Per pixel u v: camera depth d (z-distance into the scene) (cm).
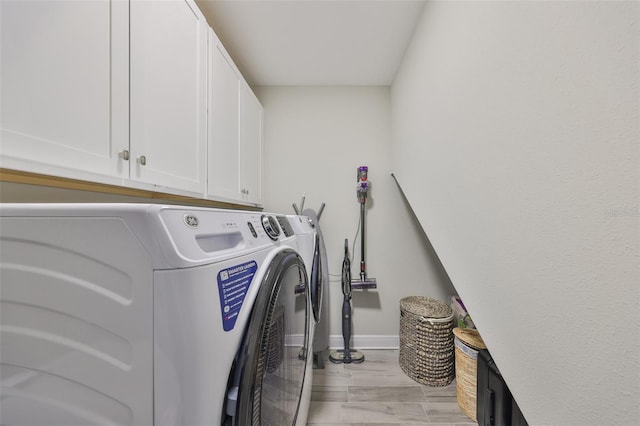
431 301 198
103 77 75
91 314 44
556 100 54
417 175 150
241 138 171
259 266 68
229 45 173
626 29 41
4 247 46
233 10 143
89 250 44
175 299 43
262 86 227
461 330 153
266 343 62
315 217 212
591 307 48
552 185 56
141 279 43
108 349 45
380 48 175
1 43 53
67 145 65
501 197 73
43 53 60
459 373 148
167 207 46
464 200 95
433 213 126
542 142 58
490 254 79
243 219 74
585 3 48
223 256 54
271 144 227
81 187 88
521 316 66
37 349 46
